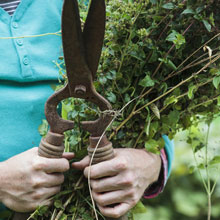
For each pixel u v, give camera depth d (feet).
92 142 2.91
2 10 3.34
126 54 2.94
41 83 3.43
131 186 3.01
